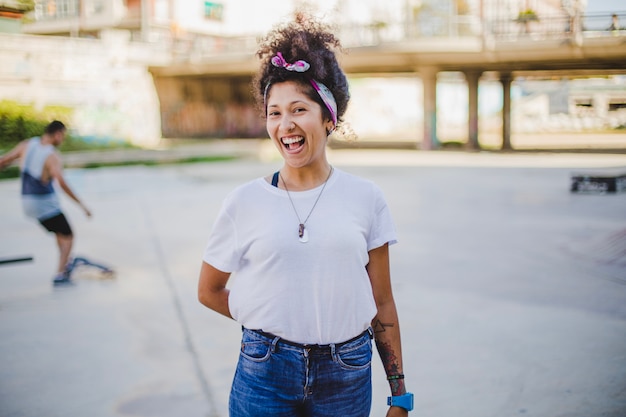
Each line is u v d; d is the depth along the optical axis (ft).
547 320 16.53
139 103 113.60
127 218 36.68
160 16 132.67
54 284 21.21
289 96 6.26
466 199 42.47
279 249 6.09
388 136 145.07
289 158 6.32
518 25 86.07
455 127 172.55
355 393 6.32
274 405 6.19
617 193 43.37
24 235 31.65
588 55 81.56
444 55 90.79
